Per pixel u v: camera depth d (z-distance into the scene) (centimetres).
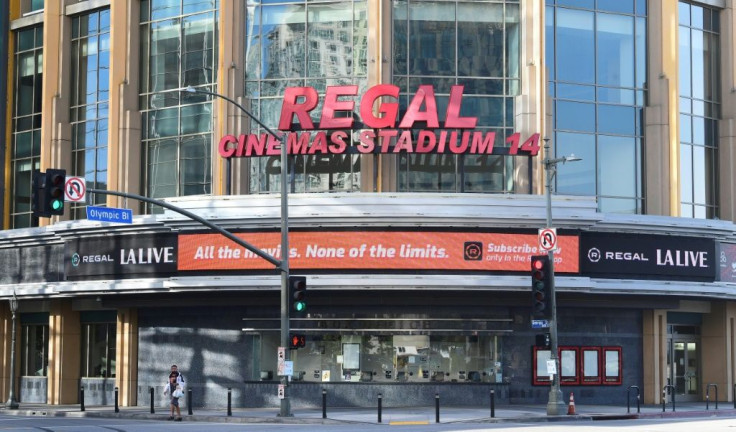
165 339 5116
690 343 5412
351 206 4509
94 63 5622
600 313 5009
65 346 5497
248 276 4588
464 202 4516
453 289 4512
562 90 5059
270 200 4584
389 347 4806
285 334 3991
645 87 5216
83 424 3812
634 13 5228
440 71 4900
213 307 4991
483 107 4903
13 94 6047
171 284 4681
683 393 5347
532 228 4572
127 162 5206
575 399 4925
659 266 4819
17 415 4688
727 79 5488
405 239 4503
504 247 4534
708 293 4925
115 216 3675
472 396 4762
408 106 4847
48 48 5666
